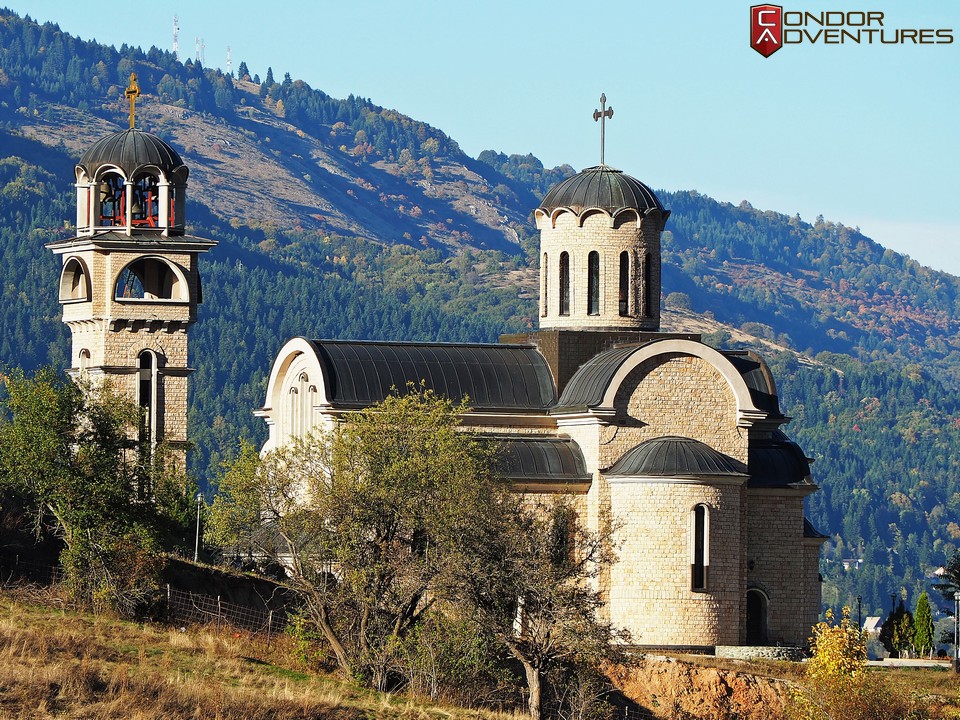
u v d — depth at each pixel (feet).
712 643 352.49
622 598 353.10
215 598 329.52
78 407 320.09
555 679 295.07
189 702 248.73
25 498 323.16
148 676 255.70
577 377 376.89
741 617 359.46
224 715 244.83
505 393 377.50
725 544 355.36
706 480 352.69
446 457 312.29
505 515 304.09
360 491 309.22
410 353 379.14
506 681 300.81
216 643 291.58
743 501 364.38
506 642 290.15
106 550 305.53
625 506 355.15
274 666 289.12
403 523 309.22
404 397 345.51
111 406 323.98
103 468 311.88
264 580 345.92
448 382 374.84
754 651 350.43
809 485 384.88
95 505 309.22
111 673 255.91
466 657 295.69
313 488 315.99
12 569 315.17
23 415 314.96
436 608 302.25
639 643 350.23
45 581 315.37
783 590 383.04
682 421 366.84
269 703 254.68
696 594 352.08
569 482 360.07
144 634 288.51
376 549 309.63
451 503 302.04
